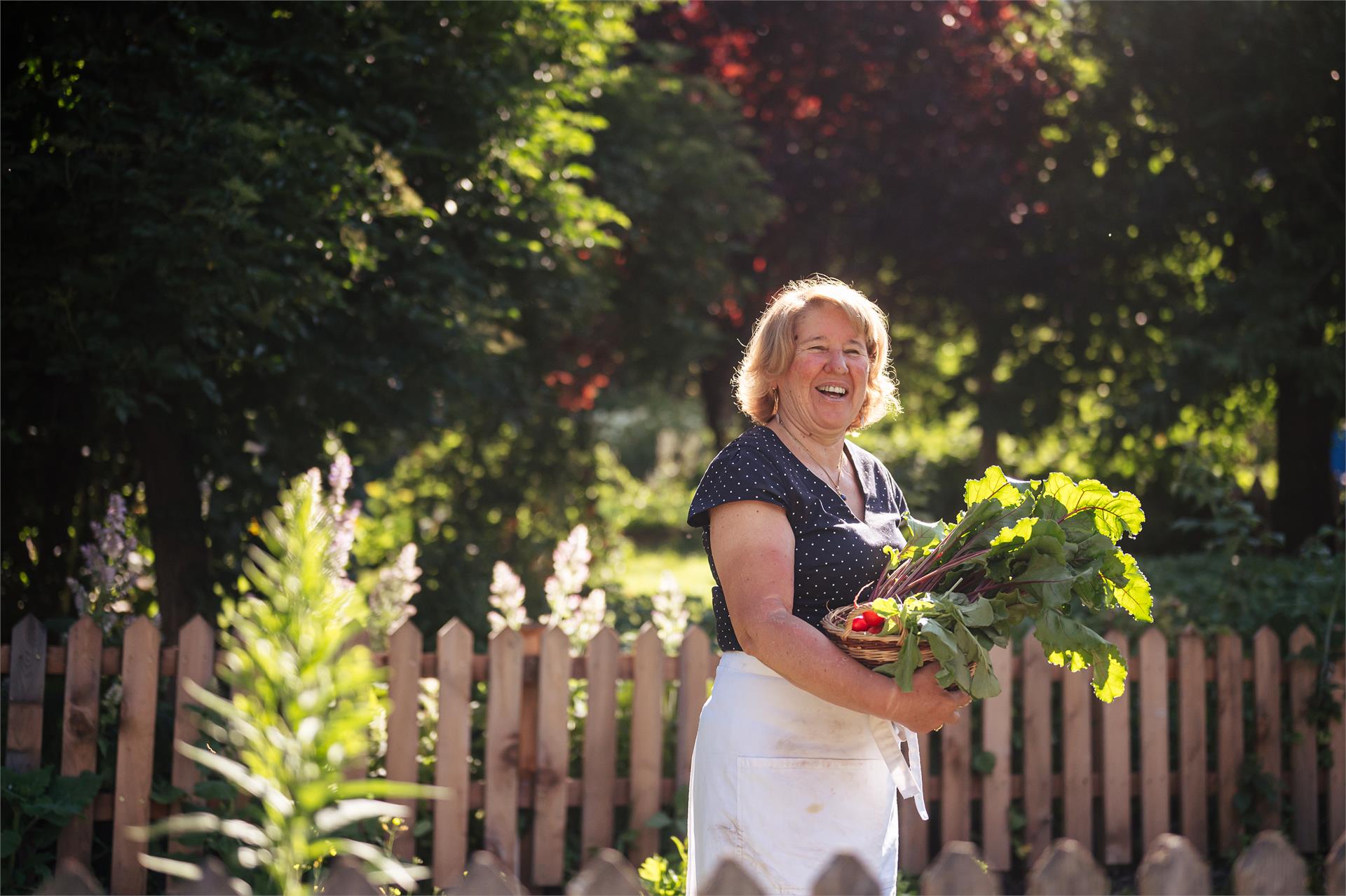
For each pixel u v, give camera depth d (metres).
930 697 1.93
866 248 11.71
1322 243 8.23
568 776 4.20
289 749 1.40
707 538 2.26
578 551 4.42
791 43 11.33
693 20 11.41
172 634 5.45
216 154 4.48
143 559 5.15
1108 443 10.05
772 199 10.04
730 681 2.19
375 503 8.15
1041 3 10.79
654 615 4.55
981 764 4.43
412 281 5.45
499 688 4.01
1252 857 1.79
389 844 3.70
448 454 9.16
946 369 13.56
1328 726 4.73
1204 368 8.52
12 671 3.60
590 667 4.10
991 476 2.19
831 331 2.25
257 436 5.66
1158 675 4.61
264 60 4.87
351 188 4.81
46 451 5.45
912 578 2.12
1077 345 10.71
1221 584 5.25
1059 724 4.76
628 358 10.53
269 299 4.58
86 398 5.28
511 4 5.51
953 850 1.67
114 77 4.71
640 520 20.11
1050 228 10.23
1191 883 1.76
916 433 13.34
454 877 3.91
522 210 6.04
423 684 4.17
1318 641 4.85
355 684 1.46
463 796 3.94
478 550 7.28
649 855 4.12
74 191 4.45
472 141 5.58
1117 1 8.66
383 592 4.22
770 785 2.09
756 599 2.04
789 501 2.13
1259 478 6.28
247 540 5.76
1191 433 9.90
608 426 11.52
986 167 10.62
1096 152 9.79
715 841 2.14
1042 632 2.00
